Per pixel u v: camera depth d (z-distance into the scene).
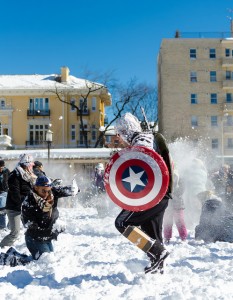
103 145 57.16
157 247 5.49
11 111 58.81
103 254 7.72
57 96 58.22
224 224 9.83
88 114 58.50
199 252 7.88
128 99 56.25
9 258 6.90
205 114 60.25
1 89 58.62
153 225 5.59
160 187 5.38
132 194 5.41
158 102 66.25
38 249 7.15
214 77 61.06
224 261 6.91
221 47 61.25
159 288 5.04
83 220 16.20
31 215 7.04
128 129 5.68
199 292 4.82
